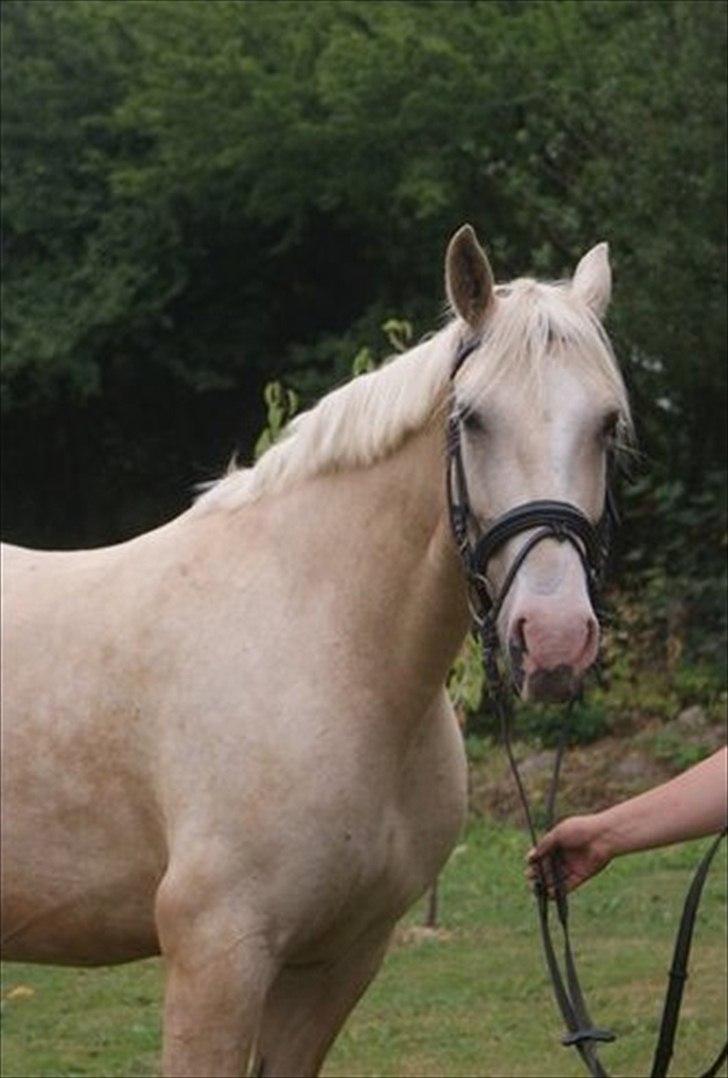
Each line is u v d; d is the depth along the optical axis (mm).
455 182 17734
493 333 4156
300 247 20250
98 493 21828
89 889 4578
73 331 19672
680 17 14828
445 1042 7270
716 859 10898
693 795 3164
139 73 20234
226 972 4250
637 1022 7371
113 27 20781
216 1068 4262
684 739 13273
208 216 19906
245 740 4309
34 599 4730
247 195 19516
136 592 4586
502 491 4039
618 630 14820
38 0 21219
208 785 4324
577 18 17422
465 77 17328
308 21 18812
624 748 13359
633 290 14430
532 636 3900
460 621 4391
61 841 4574
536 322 4121
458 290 4254
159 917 4352
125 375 20984
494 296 4258
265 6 19219
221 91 18500
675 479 15664
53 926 4668
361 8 18625
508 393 4062
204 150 18891
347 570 4426
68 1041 7562
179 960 4309
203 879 4277
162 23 19484
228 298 20641
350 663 4367
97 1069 7113
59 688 4574
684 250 14352
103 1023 7844
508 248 17344
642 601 15102
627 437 4273
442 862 4609
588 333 4141
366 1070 6906
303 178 18781
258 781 4277
